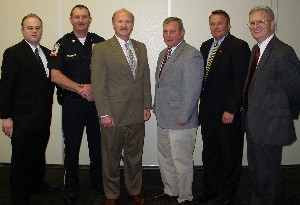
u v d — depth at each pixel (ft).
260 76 6.49
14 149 7.63
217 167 8.55
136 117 7.88
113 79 7.72
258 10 6.59
